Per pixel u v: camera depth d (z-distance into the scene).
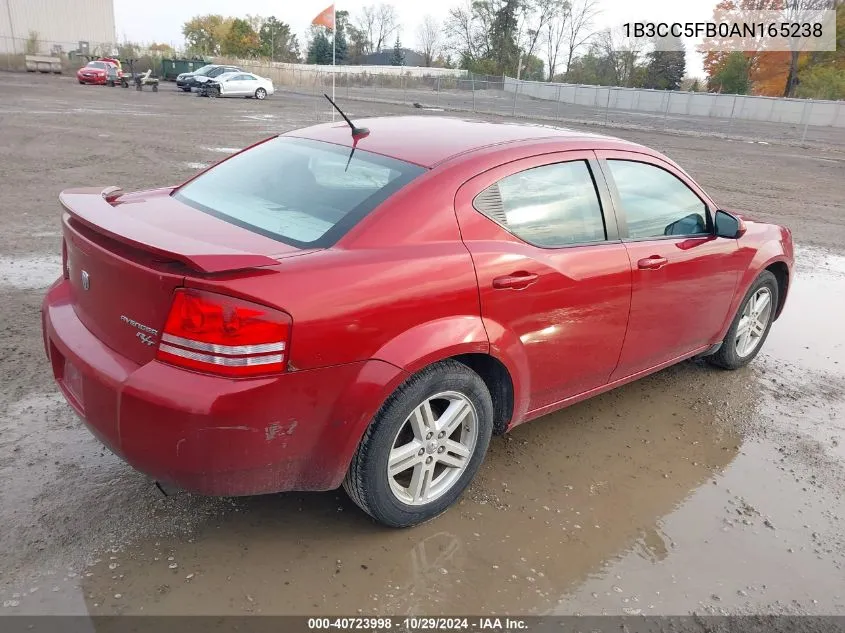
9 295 5.51
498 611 2.61
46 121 17.92
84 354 2.60
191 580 2.62
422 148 3.21
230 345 2.29
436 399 2.97
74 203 2.88
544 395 3.43
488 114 33.47
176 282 2.30
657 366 4.20
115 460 3.34
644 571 2.89
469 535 3.02
